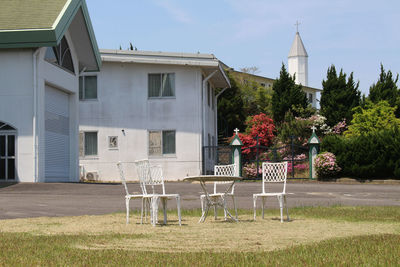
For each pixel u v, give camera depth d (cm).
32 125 1983
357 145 2406
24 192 1683
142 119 2762
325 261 554
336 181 2434
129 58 2712
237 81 4903
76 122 2388
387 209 1219
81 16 2247
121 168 974
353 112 3372
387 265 533
